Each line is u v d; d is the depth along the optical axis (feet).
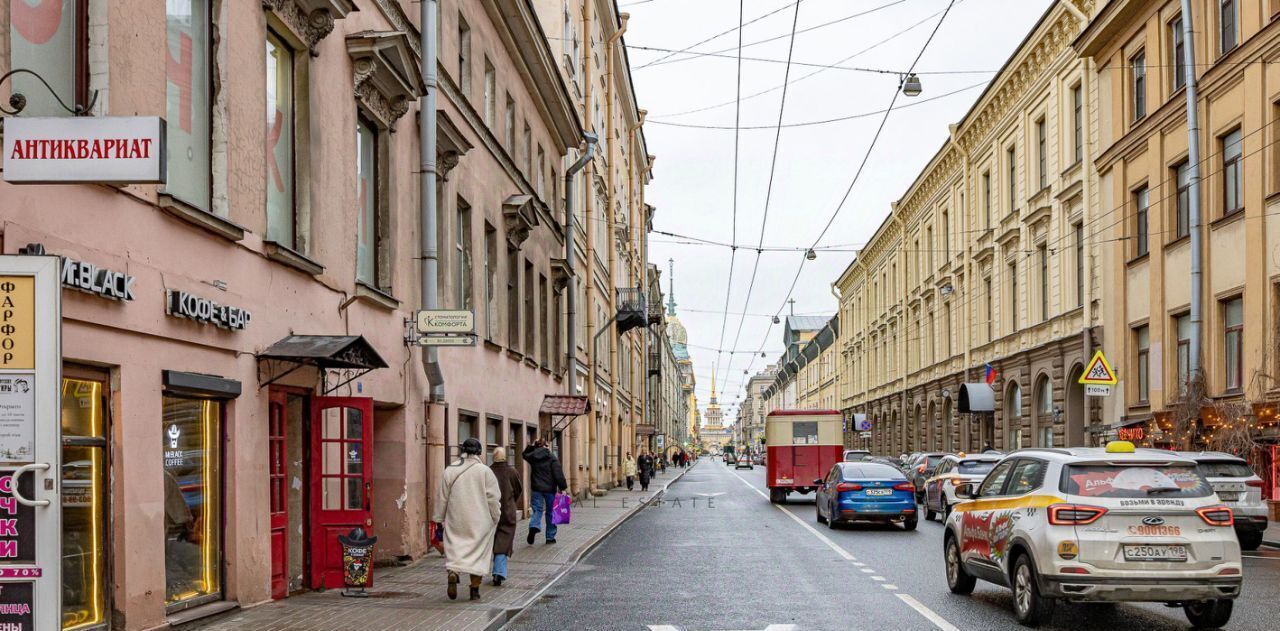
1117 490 31.58
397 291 52.11
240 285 35.12
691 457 590.55
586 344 124.57
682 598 40.45
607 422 145.07
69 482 26.40
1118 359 95.50
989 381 130.62
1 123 23.17
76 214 25.93
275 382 38.47
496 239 76.02
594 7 129.70
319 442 42.11
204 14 33.99
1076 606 37.47
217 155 34.04
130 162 22.06
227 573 34.58
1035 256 117.50
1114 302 96.48
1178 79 85.66
